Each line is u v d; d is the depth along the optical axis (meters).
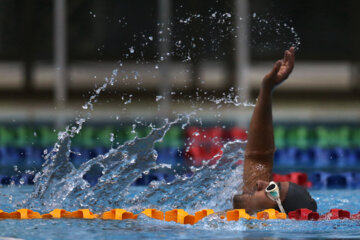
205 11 43.66
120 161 13.30
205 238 8.40
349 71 55.72
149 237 8.45
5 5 49.62
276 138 31.45
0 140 29.39
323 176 20.38
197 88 44.06
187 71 46.94
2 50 50.19
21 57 50.16
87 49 52.12
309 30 52.91
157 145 27.73
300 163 25.17
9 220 9.98
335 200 14.42
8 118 34.19
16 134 30.38
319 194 15.98
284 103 42.44
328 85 51.72
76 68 53.59
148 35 52.22
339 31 52.91
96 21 51.88
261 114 10.77
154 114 36.03
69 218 10.24
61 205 11.89
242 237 8.55
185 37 44.09
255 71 51.88
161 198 12.24
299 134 31.64
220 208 11.68
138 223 9.73
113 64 53.66
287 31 50.34
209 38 43.97
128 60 52.78
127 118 34.78
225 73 44.97
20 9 49.75
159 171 21.69
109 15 51.97
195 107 38.56
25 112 36.53
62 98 34.31
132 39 52.19
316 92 47.66
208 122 32.81
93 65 53.59
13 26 50.06
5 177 19.78
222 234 8.77
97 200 12.07
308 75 58.16
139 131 31.09
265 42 49.84
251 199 10.29
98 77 51.44
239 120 32.44
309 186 18.77
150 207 11.79
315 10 52.41
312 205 10.16
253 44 49.75
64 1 33.75
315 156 27.14
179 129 31.11
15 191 15.56
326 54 53.09
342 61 54.09
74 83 49.41
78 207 11.79
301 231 9.00
